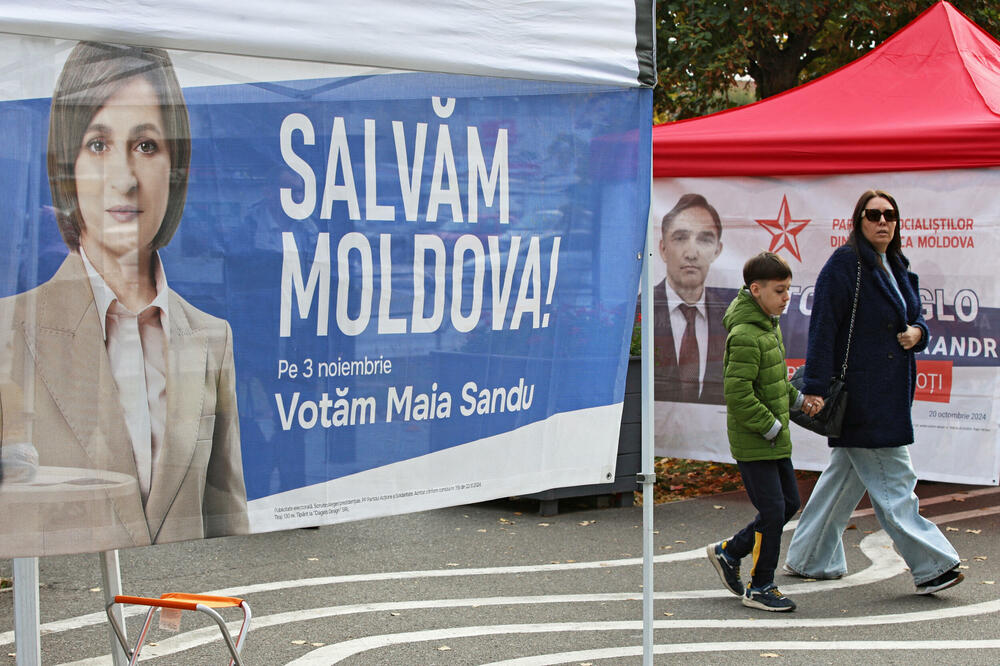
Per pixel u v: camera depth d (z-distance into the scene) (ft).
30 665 10.77
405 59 11.47
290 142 10.91
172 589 20.98
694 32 47.44
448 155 11.95
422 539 25.11
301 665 16.69
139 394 10.21
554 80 12.61
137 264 10.18
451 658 16.97
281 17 10.71
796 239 28.30
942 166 26.27
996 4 50.55
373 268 11.47
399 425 11.74
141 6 10.03
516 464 12.67
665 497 29.94
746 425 18.88
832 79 30.30
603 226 13.25
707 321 29.30
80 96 9.85
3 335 9.61
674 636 18.04
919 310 19.95
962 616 19.07
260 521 10.88
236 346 10.69
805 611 19.43
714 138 28.68
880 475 19.98
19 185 9.64
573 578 21.74
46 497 9.82
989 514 27.43
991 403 26.30
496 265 12.36
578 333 13.12
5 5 9.43
